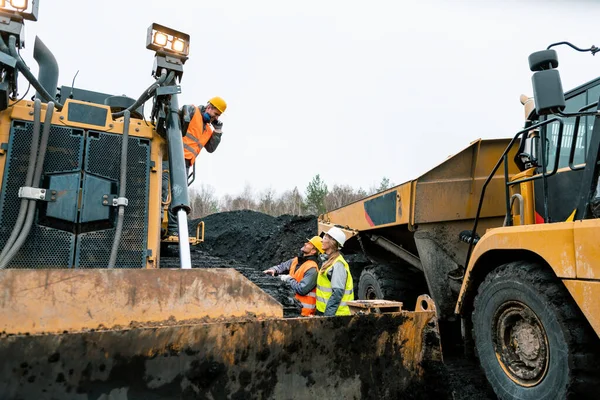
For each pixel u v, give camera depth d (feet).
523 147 12.24
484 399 11.50
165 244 16.93
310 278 14.15
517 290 10.23
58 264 9.20
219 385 6.01
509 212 12.05
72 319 5.53
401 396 7.41
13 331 5.24
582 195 9.51
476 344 11.75
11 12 9.27
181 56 10.80
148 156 10.72
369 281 21.04
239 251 45.37
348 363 7.00
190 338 5.87
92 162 10.03
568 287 8.80
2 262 7.96
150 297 6.00
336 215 23.73
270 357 6.39
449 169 16.10
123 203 9.50
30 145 9.57
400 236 19.10
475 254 12.00
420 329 7.77
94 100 14.84
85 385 5.29
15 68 9.04
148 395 5.58
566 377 8.73
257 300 6.68
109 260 9.15
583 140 10.84
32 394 5.05
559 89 8.75
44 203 9.29
